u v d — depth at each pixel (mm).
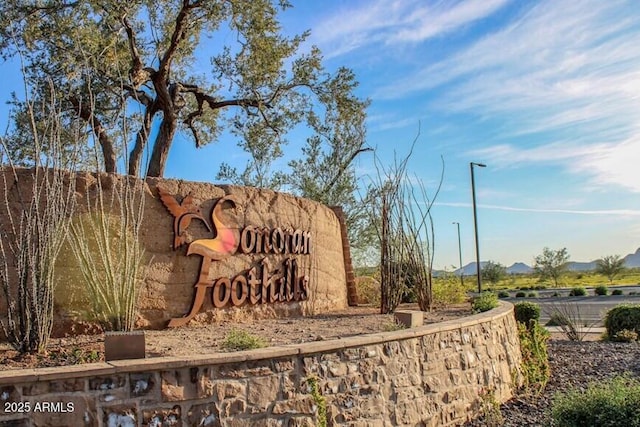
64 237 6676
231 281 9500
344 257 14117
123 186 7836
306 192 20031
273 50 15539
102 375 4906
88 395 4844
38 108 12859
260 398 5660
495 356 9102
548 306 26109
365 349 6617
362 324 9336
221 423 5391
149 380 5105
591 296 33000
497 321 9539
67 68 12438
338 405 6234
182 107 15945
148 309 8352
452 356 7906
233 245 9617
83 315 7555
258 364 5703
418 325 8383
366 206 17938
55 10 12961
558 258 52938
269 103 16531
